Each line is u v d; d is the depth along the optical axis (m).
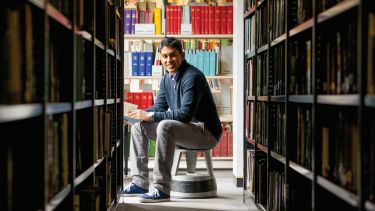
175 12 5.58
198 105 4.12
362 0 1.51
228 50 5.60
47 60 1.63
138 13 5.58
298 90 2.53
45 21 1.60
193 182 4.16
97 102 2.77
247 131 4.10
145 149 4.16
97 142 2.78
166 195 3.97
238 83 4.86
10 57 1.34
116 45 3.77
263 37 3.53
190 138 4.00
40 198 1.62
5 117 1.21
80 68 2.30
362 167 1.53
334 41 1.97
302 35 2.67
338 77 1.91
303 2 2.44
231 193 4.45
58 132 1.92
